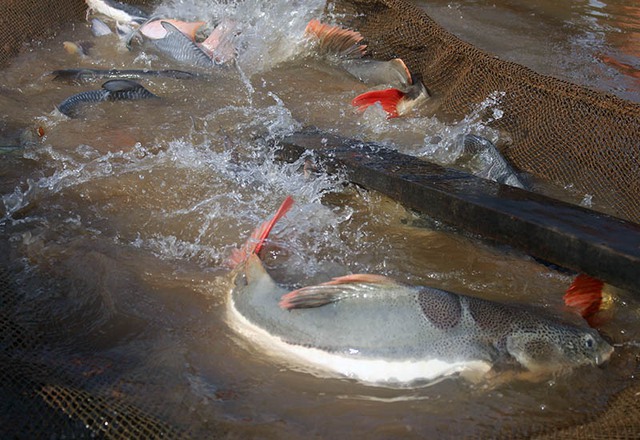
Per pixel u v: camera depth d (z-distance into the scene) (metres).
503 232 1.85
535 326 1.69
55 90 2.60
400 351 1.65
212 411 1.58
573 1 3.80
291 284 1.83
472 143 2.28
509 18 3.51
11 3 2.81
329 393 1.64
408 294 1.69
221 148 2.32
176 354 1.69
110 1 3.12
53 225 2.01
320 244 2.01
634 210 2.12
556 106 2.28
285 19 2.90
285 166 2.22
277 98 2.62
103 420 1.52
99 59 2.82
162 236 2.01
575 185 2.24
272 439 1.54
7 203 2.07
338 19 2.94
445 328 1.67
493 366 1.66
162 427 1.52
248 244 1.87
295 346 1.68
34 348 1.67
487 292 1.90
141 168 2.22
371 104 2.52
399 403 1.62
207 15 3.10
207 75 2.72
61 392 1.56
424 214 2.06
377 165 2.12
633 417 1.58
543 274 1.96
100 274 1.87
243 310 1.75
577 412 1.63
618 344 1.78
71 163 2.22
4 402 1.53
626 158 2.15
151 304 1.80
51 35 2.97
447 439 1.56
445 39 2.54
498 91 2.40
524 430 1.58
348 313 1.68
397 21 2.71
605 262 1.70
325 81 2.75
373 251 2.01
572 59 3.03
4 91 2.56
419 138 2.42
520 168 2.33
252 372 1.67
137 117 2.45
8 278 1.84
